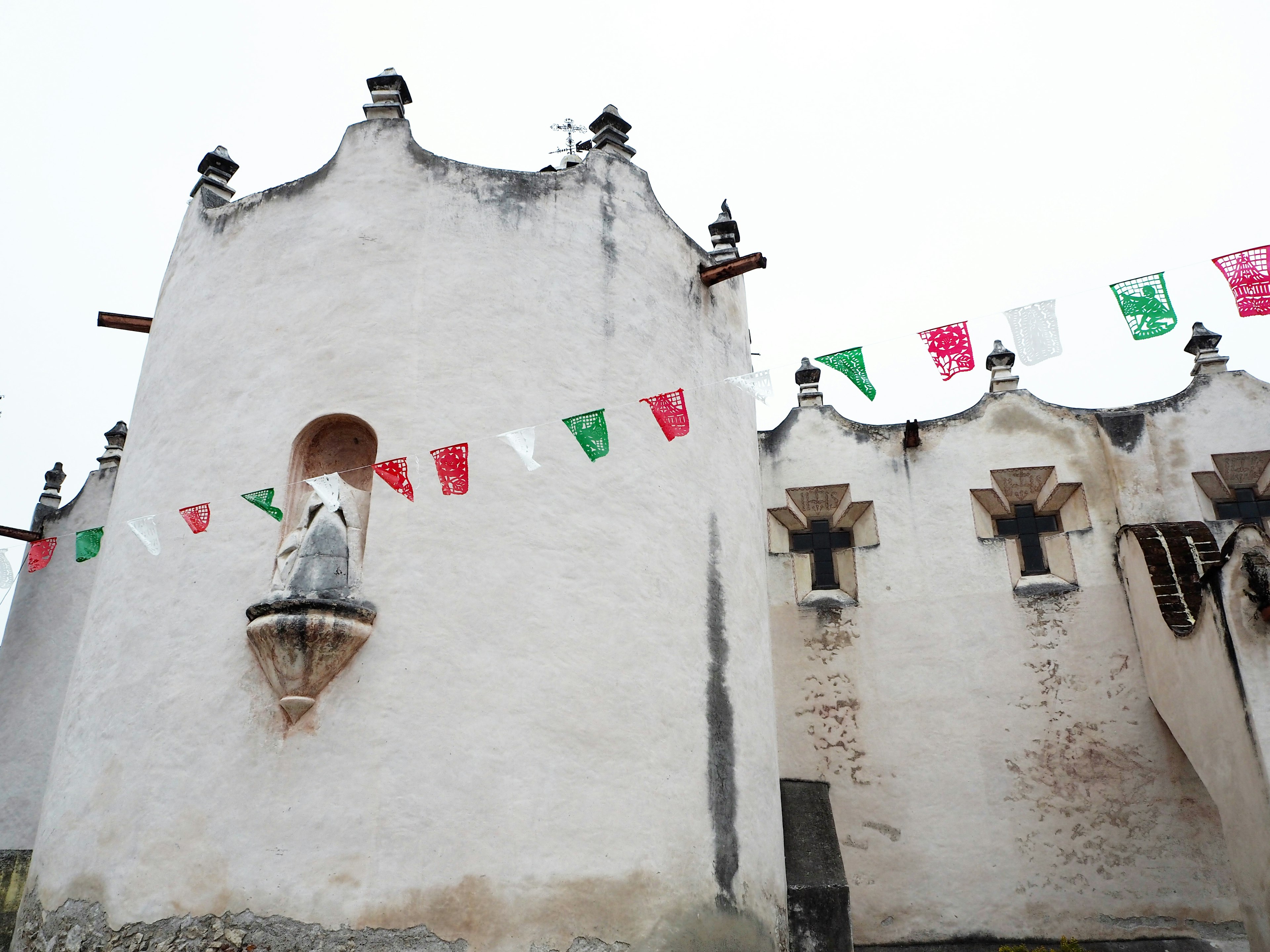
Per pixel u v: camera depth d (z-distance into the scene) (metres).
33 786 15.07
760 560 12.80
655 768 10.05
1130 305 8.02
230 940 8.71
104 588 11.04
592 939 9.12
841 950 11.08
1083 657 14.59
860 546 15.87
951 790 14.24
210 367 11.29
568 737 9.68
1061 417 16.08
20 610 16.38
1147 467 15.45
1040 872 13.68
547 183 11.88
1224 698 11.23
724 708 11.05
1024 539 15.85
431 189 11.50
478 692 9.50
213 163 13.12
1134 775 13.89
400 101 12.30
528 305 11.18
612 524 10.70
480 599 9.82
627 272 12.02
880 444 16.39
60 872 9.69
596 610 10.26
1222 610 11.02
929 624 15.12
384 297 10.95
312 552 9.76
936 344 8.52
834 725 14.84
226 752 9.39
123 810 9.50
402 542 9.83
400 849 8.84
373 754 9.10
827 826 13.00
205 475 10.73
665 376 11.87
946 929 13.57
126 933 8.99
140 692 9.94
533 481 10.45
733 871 10.38
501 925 8.87
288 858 8.89
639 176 12.72
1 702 15.73
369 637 9.49
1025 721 14.41
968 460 16.05
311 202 11.69
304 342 10.95
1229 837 11.18
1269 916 10.25
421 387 10.49
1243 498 15.52
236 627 9.84
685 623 10.95
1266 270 7.73
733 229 14.12
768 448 16.64
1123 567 14.89
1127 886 13.46
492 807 9.19
